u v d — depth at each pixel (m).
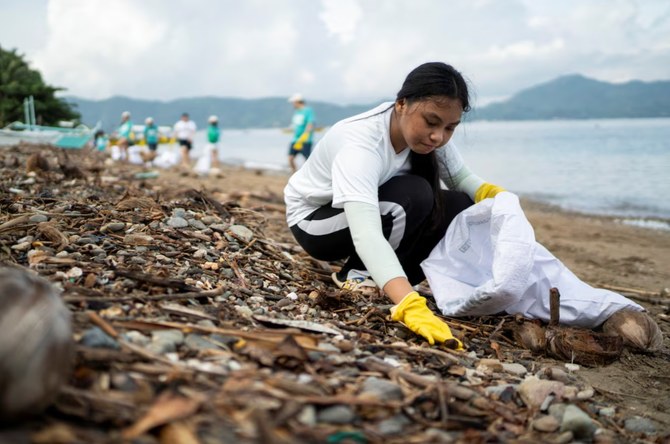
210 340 2.26
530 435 2.12
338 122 3.36
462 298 3.31
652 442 2.23
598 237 9.08
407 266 3.74
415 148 3.12
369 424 1.90
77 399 1.65
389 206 3.40
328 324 2.92
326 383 2.06
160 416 1.57
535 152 34.62
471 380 2.53
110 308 2.40
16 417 1.49
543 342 3.07
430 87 2.91
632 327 3.15
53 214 3.72
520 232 3.15
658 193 15.89
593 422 2.27
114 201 4.65
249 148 51.72
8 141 13.91
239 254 3.74
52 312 1.57
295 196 3.71
